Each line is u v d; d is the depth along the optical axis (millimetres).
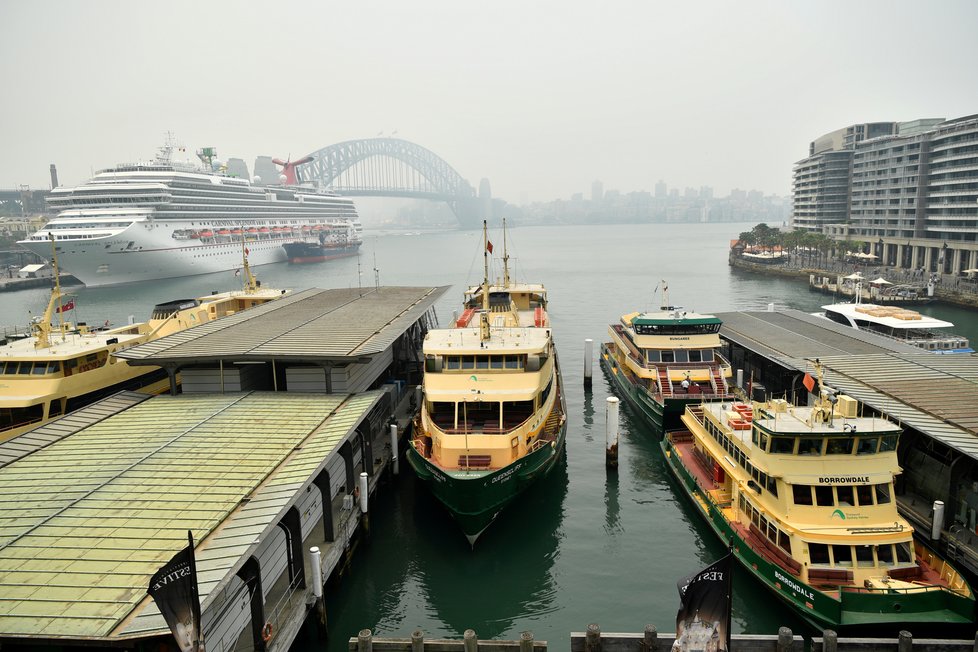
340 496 35188
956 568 27375
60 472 26938
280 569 27359
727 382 53625
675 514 37469
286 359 39062
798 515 26531
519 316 62438
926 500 31672
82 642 16359
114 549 20531
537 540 34688
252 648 22766
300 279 178250
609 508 38281
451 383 38438
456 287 149875
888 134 189000
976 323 96625
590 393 62719
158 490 24938
